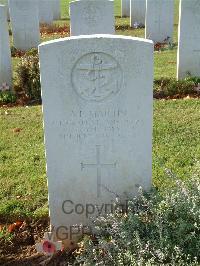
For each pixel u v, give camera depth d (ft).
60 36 16.79
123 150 4.88
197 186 4.84
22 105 9.45
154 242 4.29
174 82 9.81
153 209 4.59
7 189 6.00
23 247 5.09
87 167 4.94
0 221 5.48
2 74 10.05
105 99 4.62
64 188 5.02
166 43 14.94
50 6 18.99
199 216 4.37
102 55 4.44
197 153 6.69
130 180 5.05
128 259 4.21
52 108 4.61
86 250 4.55
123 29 18.15
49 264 4.81
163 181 5.90
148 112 4.70
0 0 26.21
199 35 9.89
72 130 4.73
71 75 4.50
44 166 6.59
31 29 14.56
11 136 7.69
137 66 4.49
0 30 9.65
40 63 4.42
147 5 14.67
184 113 8.36
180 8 9.70
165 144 7.06
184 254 4.22
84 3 11.38
